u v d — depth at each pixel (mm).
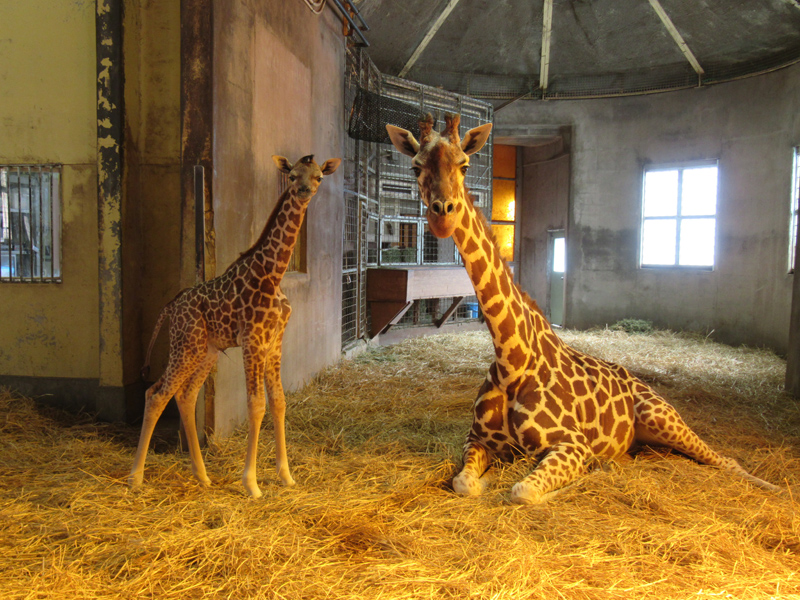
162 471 3197
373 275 8320
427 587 1956
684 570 2135
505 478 2891
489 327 2973
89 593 1918
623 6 9492
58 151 4543
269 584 1965
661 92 10539
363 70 8016
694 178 10242
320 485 3031
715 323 9805
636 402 3408
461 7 9586
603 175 11172
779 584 2043
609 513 2590
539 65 11008
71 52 4480
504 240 13164
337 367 6590
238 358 4176
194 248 3711
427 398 5371
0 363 4633
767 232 8891
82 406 4531
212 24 3662
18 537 2334
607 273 11211
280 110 4969
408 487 2932
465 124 10641
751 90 9273
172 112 4555
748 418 4781
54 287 4574
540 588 1944
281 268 2844
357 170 7723
